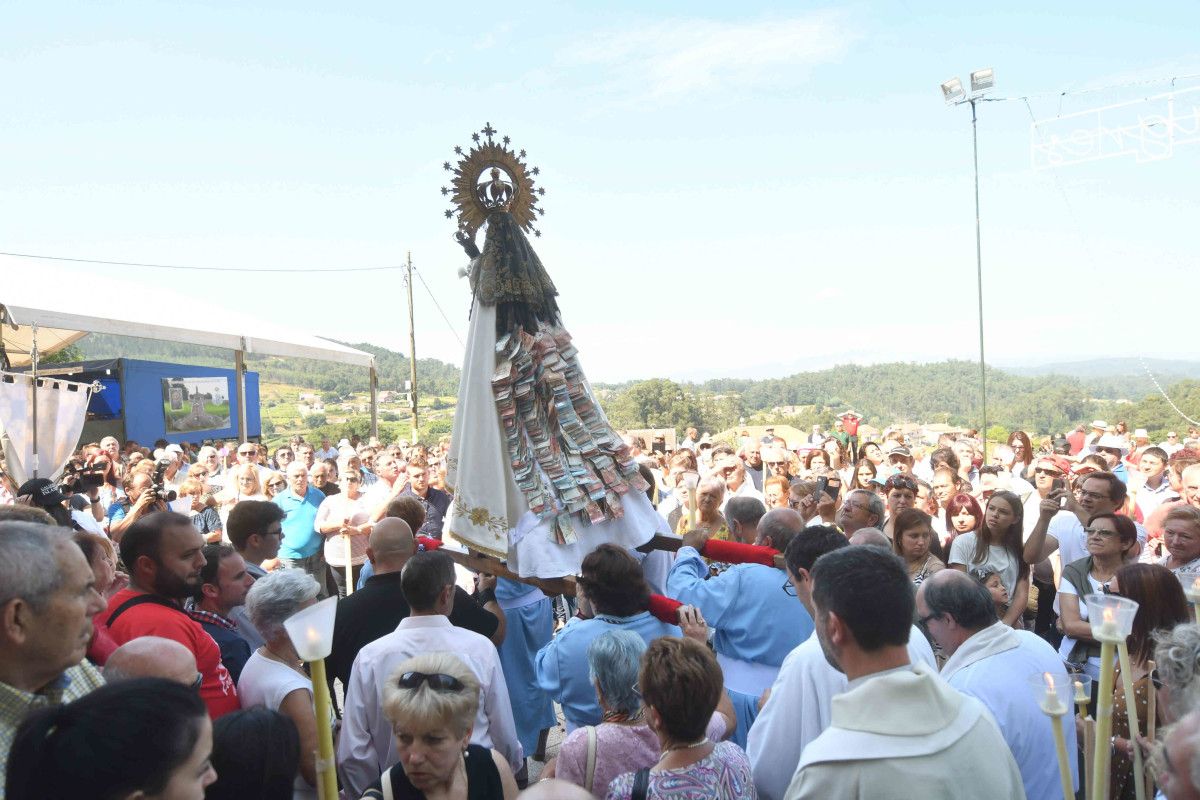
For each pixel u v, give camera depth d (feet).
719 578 14.61
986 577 19.04
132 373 81.56
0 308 45.14
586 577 13.99
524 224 16.94
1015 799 7.75
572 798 5.81
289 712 12.00
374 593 15.29
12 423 33.55
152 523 13.24
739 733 13.93
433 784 9.52
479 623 15.64
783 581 14.34
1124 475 40.01
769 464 33.32
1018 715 10.33
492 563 16.19
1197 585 9.01
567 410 16.28
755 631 14.17
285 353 74.74
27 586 7.63
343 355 85.40
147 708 6.26
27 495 19.42
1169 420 89.25
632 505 16.67
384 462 29.71
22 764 6.13
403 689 9.52
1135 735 8.16
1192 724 5.48
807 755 7.66
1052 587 22.35
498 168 16.80
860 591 7.85
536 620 19.88
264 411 233.76
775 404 321.52
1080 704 8.49
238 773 8.80
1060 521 22.38
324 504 29.35
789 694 10.48
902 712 7.52
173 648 9.54
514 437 15.69
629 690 10.82
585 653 13.57
